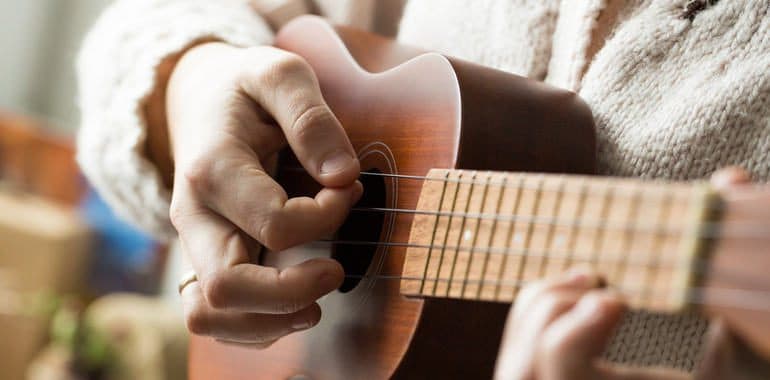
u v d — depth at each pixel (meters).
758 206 0.46
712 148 0.62
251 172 0.64
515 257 0.54
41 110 3.02
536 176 0.54
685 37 0.64
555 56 0.70
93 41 0.87
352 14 0.88
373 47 0.73
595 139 0.64
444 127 0.62
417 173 0.63
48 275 2.28
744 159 0.61
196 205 0.66
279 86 0.66
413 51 0.72
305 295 0.63
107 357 2.02
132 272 2.37
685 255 0.48
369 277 0.63
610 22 0.67
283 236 0.63
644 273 0.49
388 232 0.63
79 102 0.89
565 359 0.48
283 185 0.72
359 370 0.63
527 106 0.63
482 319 0.60
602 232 0.50
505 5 0.72
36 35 2.99
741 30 0.62
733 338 0.47
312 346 0.66
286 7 0.89
